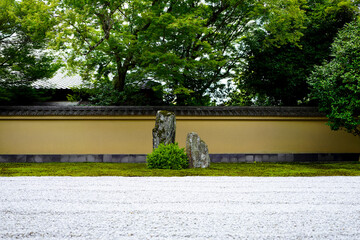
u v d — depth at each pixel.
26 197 5.86
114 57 14.75
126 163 12.27
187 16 11.43
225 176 8.54
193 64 12.30
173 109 13.00
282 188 6.85
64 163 11.98
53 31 10.65
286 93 15.85
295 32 13.91
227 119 13.03
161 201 5.57
